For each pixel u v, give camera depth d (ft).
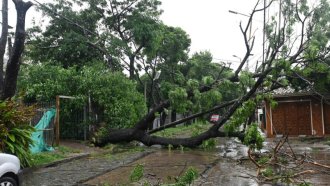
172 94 50.60
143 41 89.81
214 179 32.65
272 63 49.47
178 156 50.65
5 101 37.76
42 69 66.03
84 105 64.03
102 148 58.80
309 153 52.13
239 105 49.32
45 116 50.39
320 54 51.98
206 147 54.34
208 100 51.70
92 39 86.69
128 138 58.08
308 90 79.82
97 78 64.69
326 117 82.64
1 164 22.90
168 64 107.14
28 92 62.44
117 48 82.79
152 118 56.29
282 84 49.96
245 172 36.52
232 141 81.05
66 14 83.61
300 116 84.89
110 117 63.98
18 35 41.04
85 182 32.24
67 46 81.00
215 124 52.08
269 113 87.45
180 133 101.96
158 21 94.63
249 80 48.98
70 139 65.16
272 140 76.84
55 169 39.60
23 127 39.34
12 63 41.60
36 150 47.21
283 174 33.14
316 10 52.26
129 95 67.62
